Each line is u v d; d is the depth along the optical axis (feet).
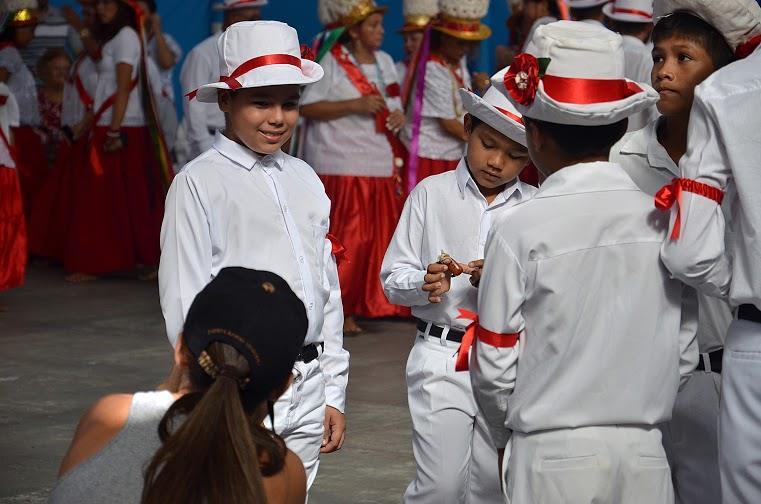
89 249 45.75
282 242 16.74
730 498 14.99
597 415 13.76
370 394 30.22
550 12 38.19
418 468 18.85
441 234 19.13
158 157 45.29
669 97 16.38
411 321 39.83
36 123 50.52
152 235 46.47
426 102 38.06
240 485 9.38
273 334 9.96
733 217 14.57
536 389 13.92
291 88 16.79
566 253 13.71
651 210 14.07
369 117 36.58
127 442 10.11
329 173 36.83
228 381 9.67
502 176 18.63
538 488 13.89
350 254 36.63
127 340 36.06
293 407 16.55
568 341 13.74
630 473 13.88
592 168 14.16
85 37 45.34
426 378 18.63
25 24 47.44
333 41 36.37
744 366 14.61
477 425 18.60
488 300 14.06
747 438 14.64
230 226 16.49
